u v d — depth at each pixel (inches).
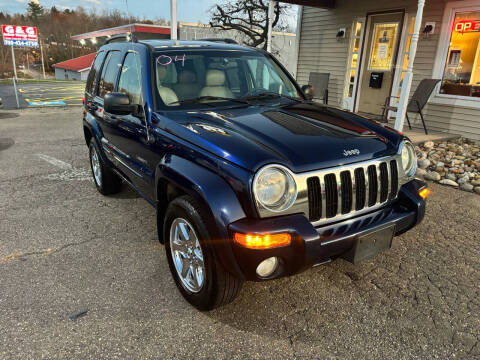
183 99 121.0
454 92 289.7
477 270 118.4
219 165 85.7
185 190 89.4
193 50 133.7
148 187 122.2
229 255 81.3
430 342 87.9
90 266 119.9
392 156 101.4
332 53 384.5
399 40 317.1
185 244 99.2
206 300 92.6
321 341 88.0
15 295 104.6
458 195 183.5
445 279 113.5
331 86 392.5
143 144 118.4
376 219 95.5
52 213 161.3
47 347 85.6
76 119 421.1
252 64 141.8
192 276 99.7
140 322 94.0
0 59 2303.2
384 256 126.6
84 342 87.2
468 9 268.7
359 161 93.8
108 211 163.8
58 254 127.2
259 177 79.8
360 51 350.9
